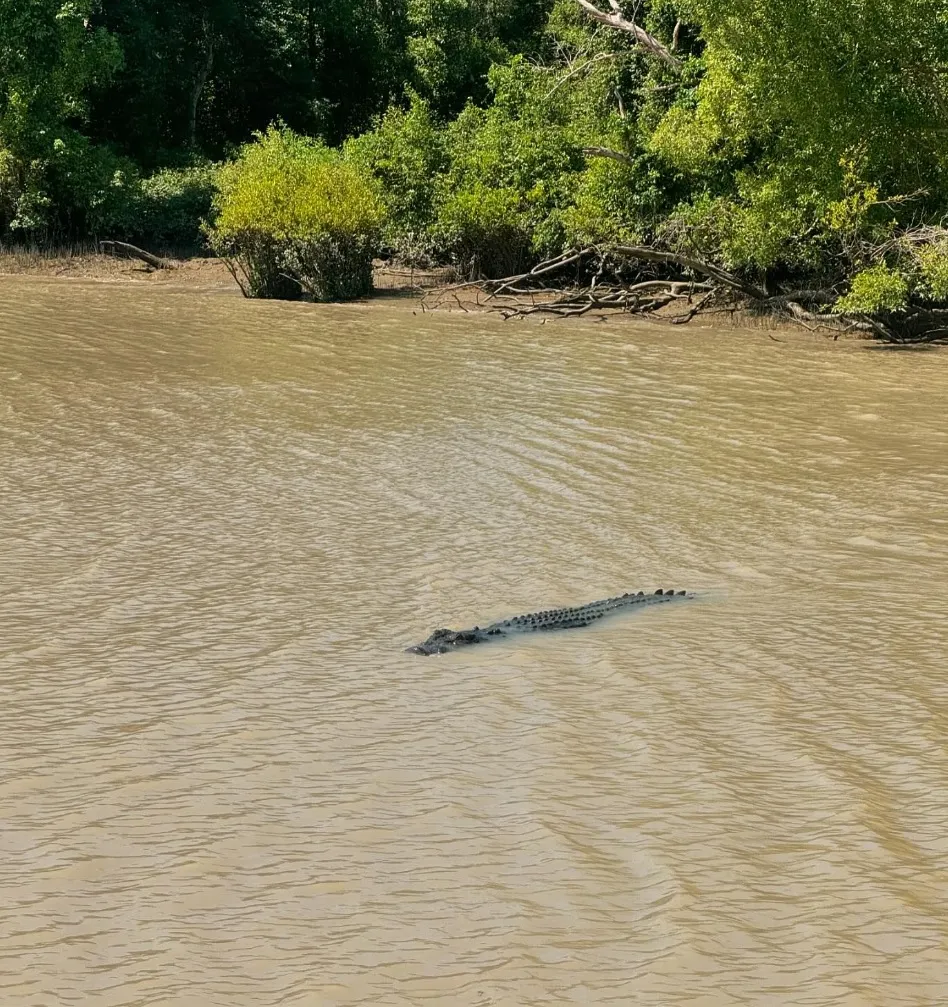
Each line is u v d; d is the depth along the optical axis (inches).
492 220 1144.8
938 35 837.2
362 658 311.3
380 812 228.2
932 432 579.8
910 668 303.3
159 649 317.7
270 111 1766.7
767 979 175.3
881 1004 169.3
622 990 172.9
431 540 413.7
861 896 197.6
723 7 848.9
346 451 534.0
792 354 808.3
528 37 1823.3
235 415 602.5
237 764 249.9
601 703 281.0
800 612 346.3
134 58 1557.6
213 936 187.8
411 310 1034.7
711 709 277.6
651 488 481.4
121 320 931.3
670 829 220.5
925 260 797.2
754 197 904.3
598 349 821.2
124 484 478.0
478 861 209.6
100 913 194.7
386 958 181.3
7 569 380.2
